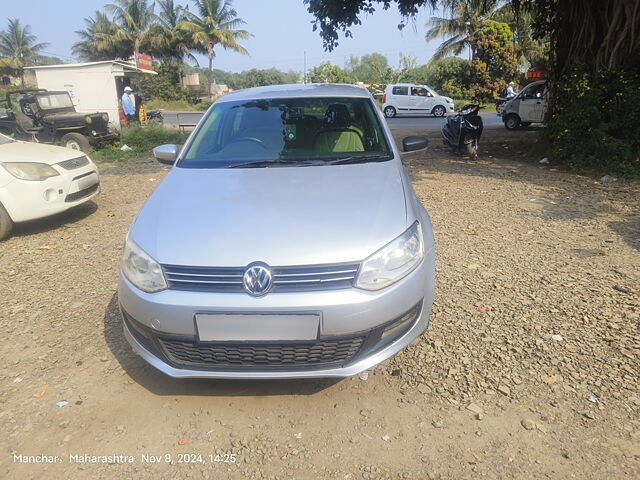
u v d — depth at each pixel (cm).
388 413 262
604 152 873
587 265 439
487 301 376
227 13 5059
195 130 406
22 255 534
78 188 628
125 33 4891
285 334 246
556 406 260
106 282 449
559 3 1056
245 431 255
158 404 278
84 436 255
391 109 2683
